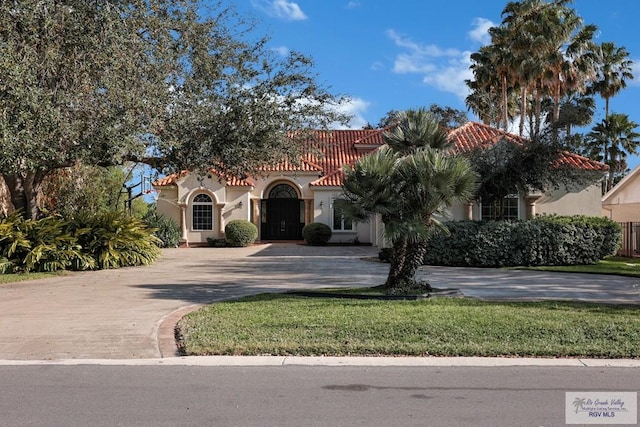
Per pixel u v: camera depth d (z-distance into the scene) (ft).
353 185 38.68
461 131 83.10
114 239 62.39
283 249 95.09
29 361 24.86
